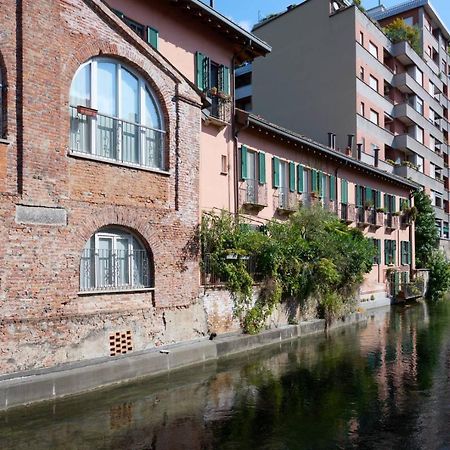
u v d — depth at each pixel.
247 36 17.78
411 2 48.00
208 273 13.81
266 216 19.83
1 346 8.86
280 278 16.22
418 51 44.84
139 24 14.73
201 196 16.31
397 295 30.36
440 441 7.29
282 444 7.12
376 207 30.17
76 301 10.18
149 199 11.91
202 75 16.70
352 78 33.06
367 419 8.26
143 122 12.09
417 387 10.34
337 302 19.33
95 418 8.02
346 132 33.16
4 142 9.20
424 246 37.34
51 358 9.60
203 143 16.55
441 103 51.22
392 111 39.47
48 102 9.88
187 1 15.32
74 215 10.22
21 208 9.33
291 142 21.34
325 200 24.80
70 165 10.25
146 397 9.24
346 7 33.56
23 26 9.49
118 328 10.93
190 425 7.82
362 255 20.39
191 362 11.98
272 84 36.75
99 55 11.03
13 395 8.41
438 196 47.59
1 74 9.36
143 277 11.83
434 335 17.36
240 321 14.62
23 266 9.30
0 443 6.94
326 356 13.48
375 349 14.60
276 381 10.71
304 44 35.31
